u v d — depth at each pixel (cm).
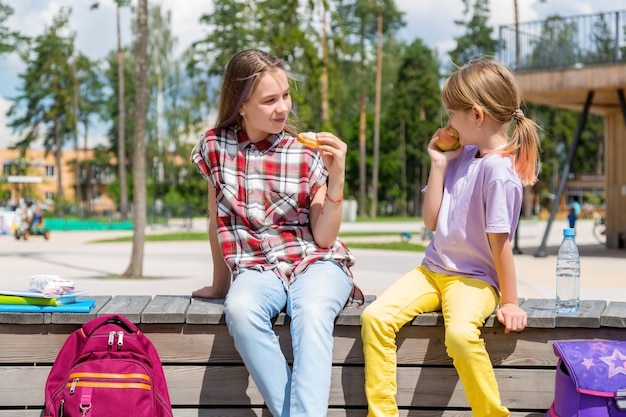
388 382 310
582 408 284
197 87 5788
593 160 7288
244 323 298
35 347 322
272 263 322
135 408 286
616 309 331
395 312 312
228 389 326
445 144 330
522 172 323
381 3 5316
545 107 6281
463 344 297
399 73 6619
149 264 1484
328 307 303
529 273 1276
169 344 325
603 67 1591
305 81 3362
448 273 323
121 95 5178
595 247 2061
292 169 331
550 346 317
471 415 322
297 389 290
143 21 1288
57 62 6431
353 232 2933
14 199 6425
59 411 288
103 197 7806
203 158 337
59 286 325
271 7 3331
